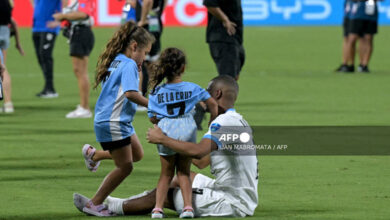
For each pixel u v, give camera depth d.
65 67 71.06
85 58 42.50
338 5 109.88
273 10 109.50
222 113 22.27
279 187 25.88
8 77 44.66
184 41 88.69
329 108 45.94
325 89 55.75
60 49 83.31
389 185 26.19
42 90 56.06
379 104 47.94
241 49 37.94
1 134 36.94
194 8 105.31
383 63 75.56
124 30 22.44
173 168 21.58
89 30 42.06
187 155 21.00
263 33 99.81
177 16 105.31
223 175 21.61
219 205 21.48
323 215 22.05
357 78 63.09
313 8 109.81
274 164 29.81
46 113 44.69
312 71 68.12
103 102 22.19
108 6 100.25
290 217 21.77
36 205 23.22
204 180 22.23
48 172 28.20
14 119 42.19
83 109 43.16
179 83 21.83
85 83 42.81
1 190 25.22
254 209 22.00
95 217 21.91
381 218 21.75
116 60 22.25
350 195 24.67
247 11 109.50
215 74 64.88
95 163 24.55
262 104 47.66
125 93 21.75
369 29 67.38
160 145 21.30
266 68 70.19
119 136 22.12
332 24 109.75
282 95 52.38
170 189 21.94
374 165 29.64
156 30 43.03
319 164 29.81
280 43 90.31
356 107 46.53
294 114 43.34
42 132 37.62
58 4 51.53
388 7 109.56
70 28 41.84
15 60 75.25
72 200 23.92
